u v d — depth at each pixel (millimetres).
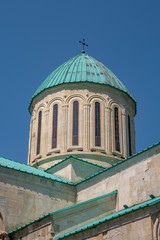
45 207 30359
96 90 38844
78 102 38188
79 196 32094
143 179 27719
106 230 23297
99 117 37938
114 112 38844
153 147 27750
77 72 39594
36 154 38438
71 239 24484
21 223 28859
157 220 21797
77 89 38688
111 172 30469
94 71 40125
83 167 34469
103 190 30469
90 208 27922
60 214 26188
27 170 31984
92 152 36125
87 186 31875
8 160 33250
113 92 39531
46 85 40062
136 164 28688
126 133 39062
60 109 38312
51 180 31531
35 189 30484
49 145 37406
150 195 26547
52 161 36469
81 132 37000
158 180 26672
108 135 37438
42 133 38562
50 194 31031
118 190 29344
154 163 27359
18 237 27266
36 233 26125
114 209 28953
